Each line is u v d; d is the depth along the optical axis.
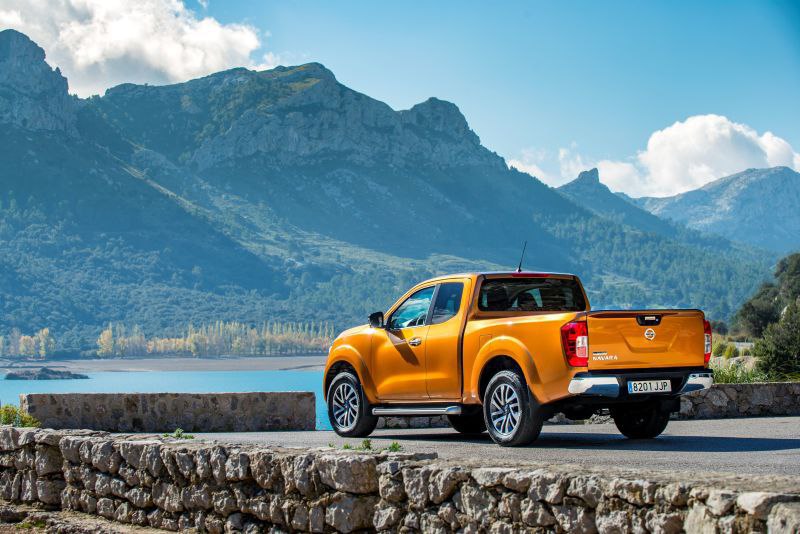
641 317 9.63
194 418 14.51
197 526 7.43
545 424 15.77
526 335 9.86
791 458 8.34
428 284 11.55
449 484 5.68
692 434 11.96
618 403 10.09
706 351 9.98
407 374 11.34
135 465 8.12
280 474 6.73
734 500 4.34
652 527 4.70
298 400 15.16
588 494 5.01
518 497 5.33
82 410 13.95
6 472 9.71
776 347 27.33
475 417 12.97
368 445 7.26
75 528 8.21
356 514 6.17
